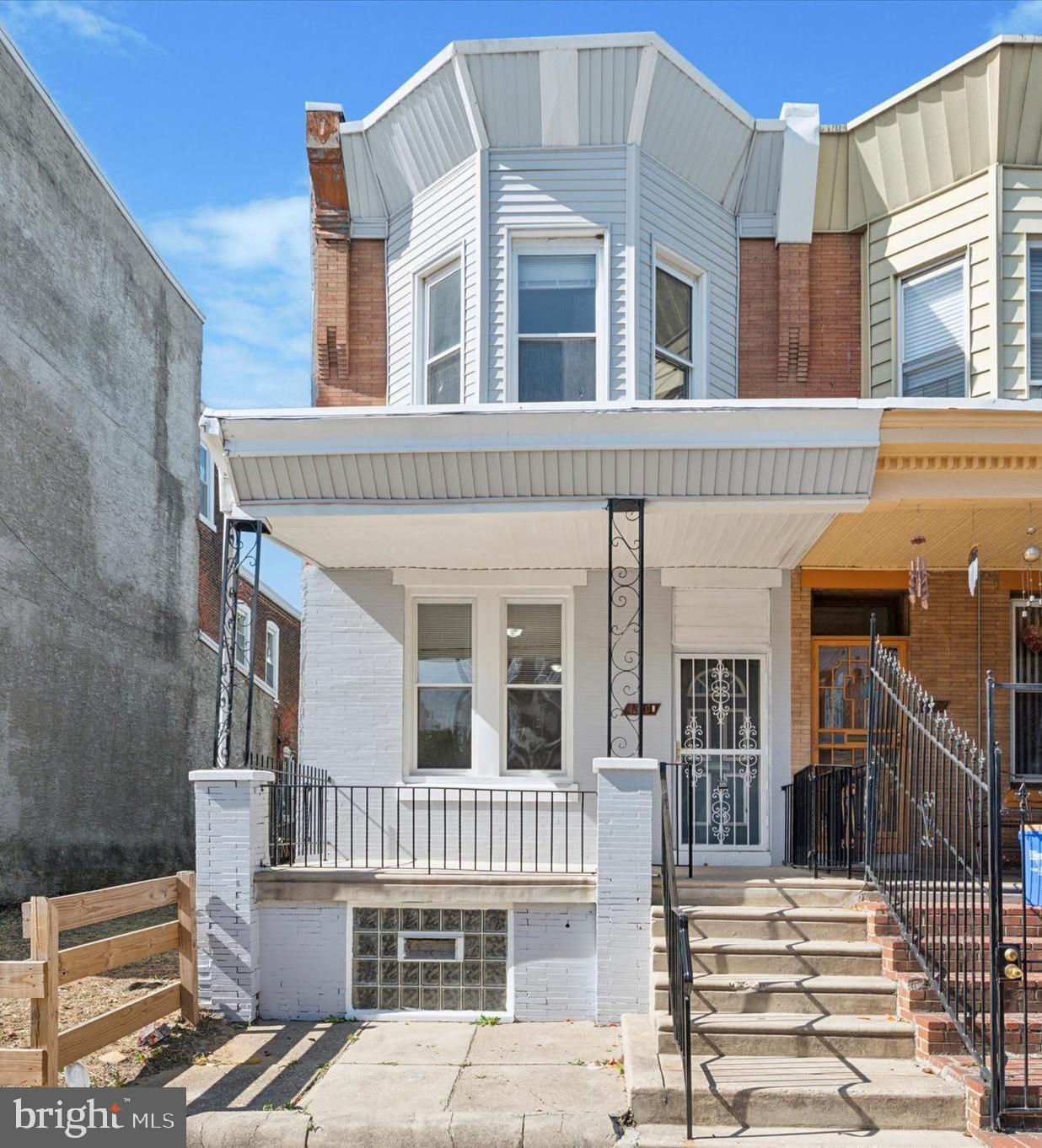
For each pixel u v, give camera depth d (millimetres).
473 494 8859
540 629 11203
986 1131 6160
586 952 8930
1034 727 11203
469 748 11094
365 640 11055
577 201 10086
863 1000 7492
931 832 7855
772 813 10852
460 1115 6352
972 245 10367
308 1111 6531
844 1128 6352
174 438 19859
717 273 10898
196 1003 8406
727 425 8438
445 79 10094
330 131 10977
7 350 13938
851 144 11078
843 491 8680
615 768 8594
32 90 14664
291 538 9867
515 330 10141
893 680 8688
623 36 9711
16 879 13867
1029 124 10211
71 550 15727
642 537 8727
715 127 10539
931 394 10625
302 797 10594
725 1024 7191
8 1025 7738
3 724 13750
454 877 8938
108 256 17141
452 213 10508
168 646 19281
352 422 8578
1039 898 7359
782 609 11094
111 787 16844
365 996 9039
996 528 9688
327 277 11258
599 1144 6129
